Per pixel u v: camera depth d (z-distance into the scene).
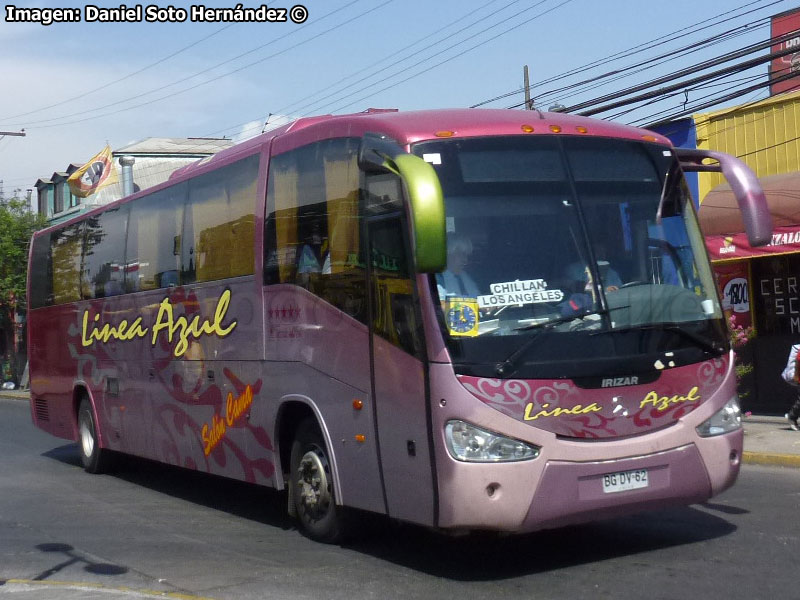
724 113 18.19
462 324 6.47
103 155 34.94
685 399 6.88
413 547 8.05
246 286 9.16
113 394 12.66
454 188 6.73
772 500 9.78
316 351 7.98
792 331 16.91
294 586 7.02
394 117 7.34
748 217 7.24
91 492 12.19
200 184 10.24
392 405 6.96
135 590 7.11
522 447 6.40
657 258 7.14
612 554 7.48
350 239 7.54
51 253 15.14
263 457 8.91
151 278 11.41
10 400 35.19
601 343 6.64
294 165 8.45
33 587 7.10
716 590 6.39
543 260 6.73
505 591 6.59
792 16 19.56
